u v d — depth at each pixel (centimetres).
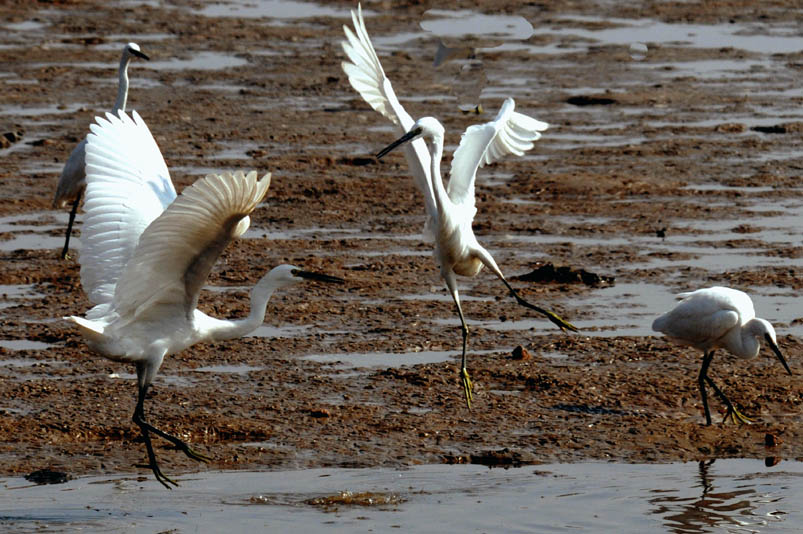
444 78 3606
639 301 1620
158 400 1230
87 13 4747
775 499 1008
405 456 1104
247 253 1864
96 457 1095
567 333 1479
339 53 4069
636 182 2372
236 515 964
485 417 1200
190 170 2452
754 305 1596
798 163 2572
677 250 1897
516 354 1380
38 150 2609
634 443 1138
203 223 877
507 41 4297
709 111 3198
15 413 1187
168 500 996
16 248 1886
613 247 1920
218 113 3091
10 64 3709
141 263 896
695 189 2336
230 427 1160
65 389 1256
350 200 2234
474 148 1225
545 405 1234
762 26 4722
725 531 941
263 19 4769
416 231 2038
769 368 1341
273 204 2200
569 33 4516
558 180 2380
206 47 4138
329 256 1859
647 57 4062
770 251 1886
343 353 1401
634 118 3106
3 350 1380
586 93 3444
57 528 929
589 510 983
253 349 1404
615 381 1298
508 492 1019
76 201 1812
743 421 1191
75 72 3606
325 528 941
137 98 3266
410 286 1697
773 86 3566
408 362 1370
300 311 1562
